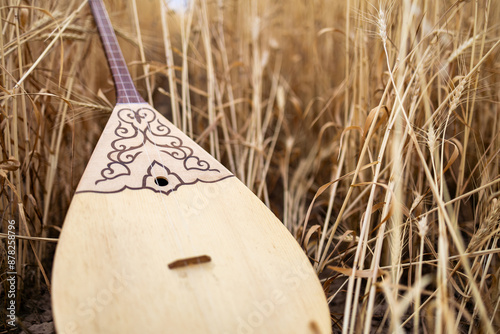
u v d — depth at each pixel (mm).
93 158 491
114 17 792
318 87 959
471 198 645
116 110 549
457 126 632
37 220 590
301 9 1008
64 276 401
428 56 531
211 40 897
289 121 1011
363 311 457
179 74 919
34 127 612
